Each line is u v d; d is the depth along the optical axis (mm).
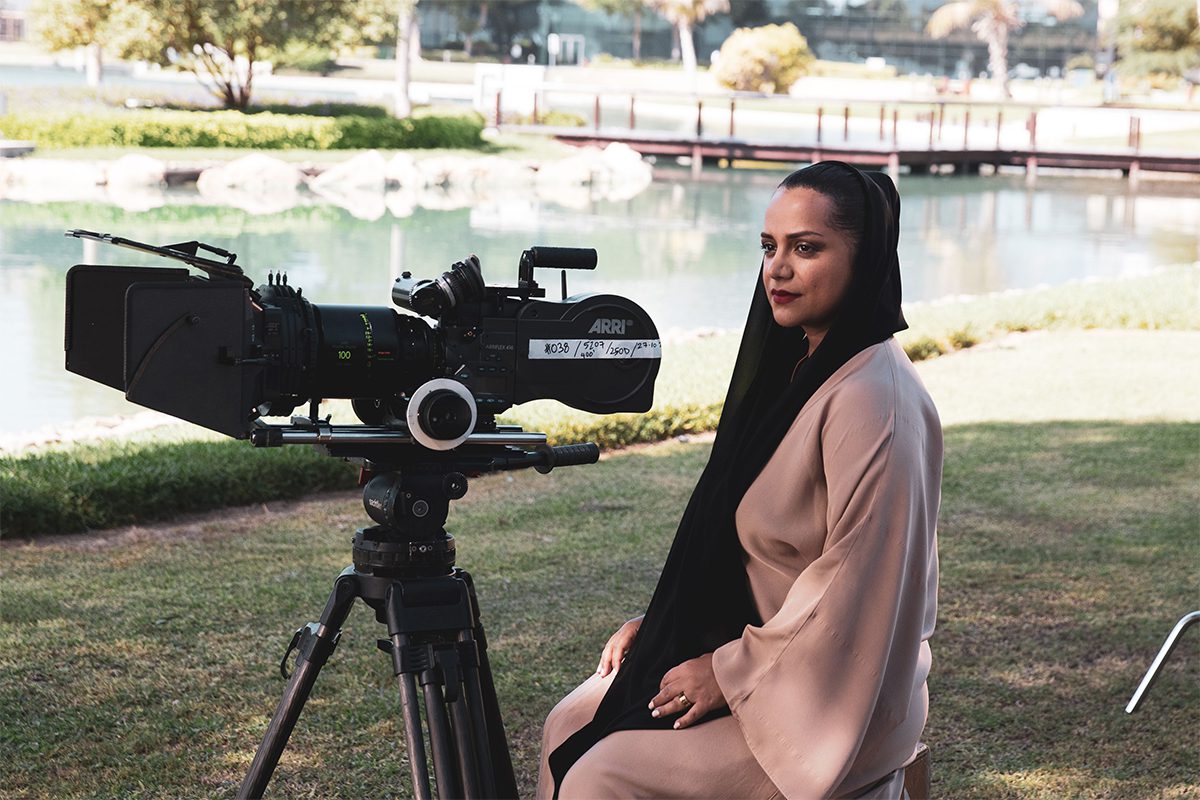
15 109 21609
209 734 2906
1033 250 15922
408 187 20609
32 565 4070
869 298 1793
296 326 1743
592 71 46594
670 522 4742
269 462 5020
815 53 50750
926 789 2062
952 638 3584
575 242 14852
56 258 11820
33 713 2977
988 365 8367
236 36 23344
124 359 1646
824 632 1700
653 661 1922
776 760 1720
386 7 24719
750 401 1951
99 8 22594
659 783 1780
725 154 25438
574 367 1899
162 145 20891
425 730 2934
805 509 1791
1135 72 43344
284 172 19594
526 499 5047
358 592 1862
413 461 1836
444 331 1844
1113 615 3775
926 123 35438
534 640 3535
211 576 4004
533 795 2707
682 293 11773
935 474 1809
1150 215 20125
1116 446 6066
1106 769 2840
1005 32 46875
